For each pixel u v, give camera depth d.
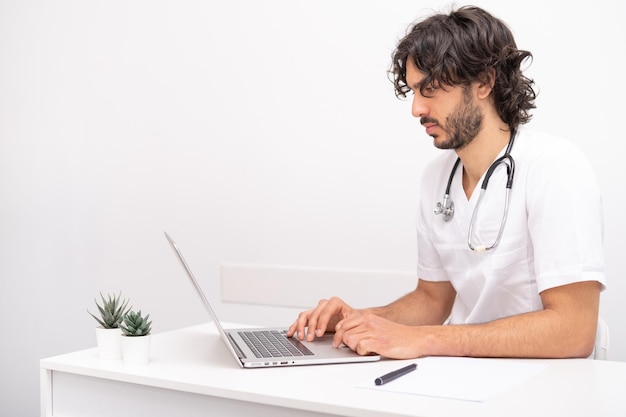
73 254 3.27
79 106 3.24
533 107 1.66
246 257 2.93
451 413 1.02
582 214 1.42
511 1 2.45
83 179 3.25
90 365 1.35
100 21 3.18
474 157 1.58
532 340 1.38
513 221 1.52
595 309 1.42
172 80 3.04
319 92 2.76
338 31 2.72
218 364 1.34
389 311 1.76
